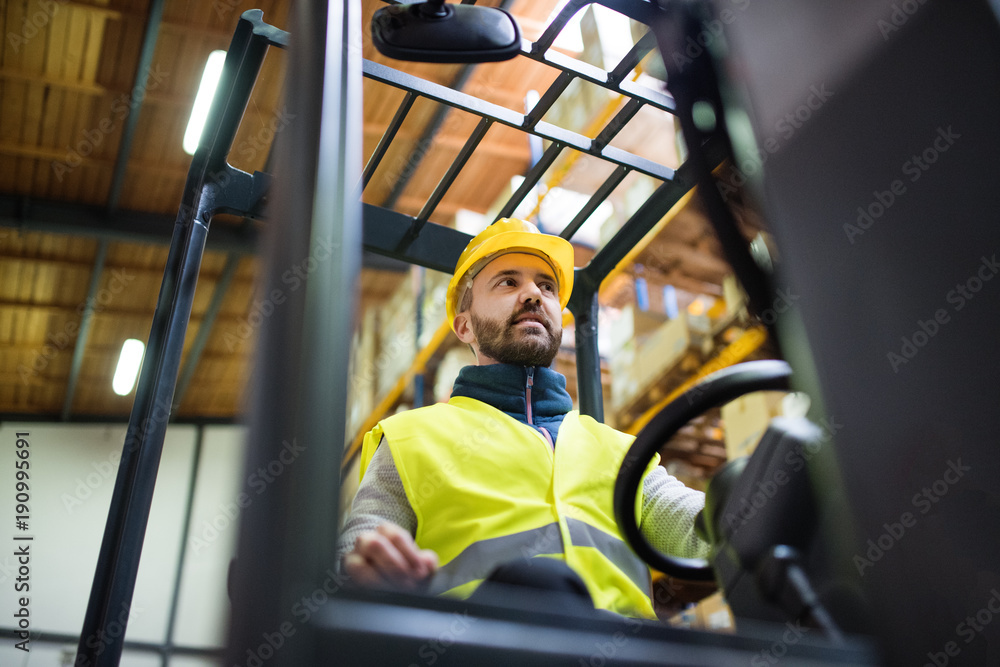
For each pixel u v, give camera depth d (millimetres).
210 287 9734
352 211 718
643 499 1762
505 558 1468
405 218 2357
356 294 673
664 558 1057
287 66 905
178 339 1939
